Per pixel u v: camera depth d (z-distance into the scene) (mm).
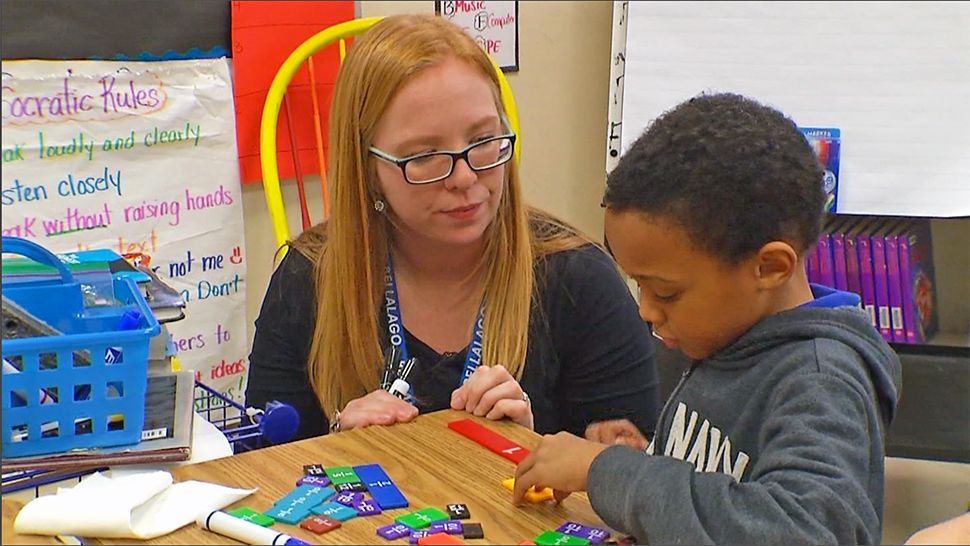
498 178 1106
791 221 723
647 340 1296
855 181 1687
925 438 1699
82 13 1467
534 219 1332
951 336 1828
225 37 1636
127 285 926
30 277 884
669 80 1732
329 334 1183
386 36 1101
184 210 1613
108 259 1028
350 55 1134
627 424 1229
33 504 652
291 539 619
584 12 1890
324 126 1777
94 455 751
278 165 1716
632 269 749
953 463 1696
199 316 1652
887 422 719
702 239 706
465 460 774
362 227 1159
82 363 772
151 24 1539
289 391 1271
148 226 1574
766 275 725
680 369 1651
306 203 1735
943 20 1632
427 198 1082
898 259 1690
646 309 771
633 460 665
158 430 801
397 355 1168
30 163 1440
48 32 1439
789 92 1698
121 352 778
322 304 1202
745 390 732
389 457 778
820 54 1681
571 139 1938
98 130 1503
